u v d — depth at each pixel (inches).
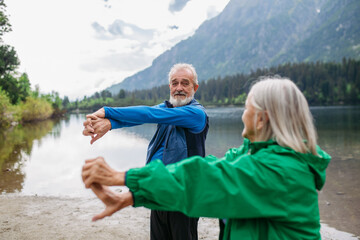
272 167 38.2
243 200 36.8
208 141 679.1
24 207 196.2
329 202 216.5
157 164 38.1
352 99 5787.4
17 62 1768.0
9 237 142.6
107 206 36.2
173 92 92.0
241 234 41.2
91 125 70.6
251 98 44.7
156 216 85.7
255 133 44.6
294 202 38.6
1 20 1385.3
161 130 88.2
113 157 470.0
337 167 357.7
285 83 43.0
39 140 739.4
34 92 3029.0
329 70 6599.4
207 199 37.0
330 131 866.1
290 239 39.5
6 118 1373.0
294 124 41.1
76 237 142.4
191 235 84.5
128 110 73.5
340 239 149.7
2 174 325.1
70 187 262.8
